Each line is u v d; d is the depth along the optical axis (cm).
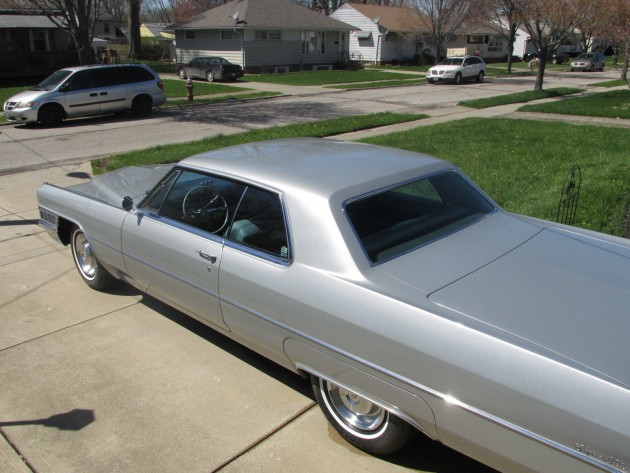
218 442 325
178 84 2853
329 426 337
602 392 211
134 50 4631
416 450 315
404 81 3272
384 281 283
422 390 258
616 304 268
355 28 4225
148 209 416
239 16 3684
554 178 882
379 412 297
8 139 1452
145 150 1197
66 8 2214
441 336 250
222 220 360
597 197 757
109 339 440
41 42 3338
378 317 270
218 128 1597
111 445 324
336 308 286
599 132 1374
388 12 5084
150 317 476
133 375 391
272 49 3838
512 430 231
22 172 1046
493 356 236
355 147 408
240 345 430
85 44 2209
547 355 227
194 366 402
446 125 1530
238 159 378
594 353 229
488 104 2073
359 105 2142
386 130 1499
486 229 350
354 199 317
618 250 332
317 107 2073
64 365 404
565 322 251
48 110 1650
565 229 366
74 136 1489
